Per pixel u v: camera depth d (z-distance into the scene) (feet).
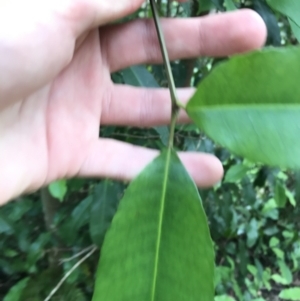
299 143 0.23
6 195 0.42
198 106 0.25
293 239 1.13
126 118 0.50
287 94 0.24
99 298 0.24
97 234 0.61
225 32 0.43
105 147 0.48
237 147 0.24
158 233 0.25
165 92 0.50
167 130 0.56
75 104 0.46
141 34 0.46
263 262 1.22
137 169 0.48
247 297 1.08
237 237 1.12
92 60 0.46
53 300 0.69
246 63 0.24
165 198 0.26
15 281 0.82
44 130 0.45
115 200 0.62
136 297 0.24
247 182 0.85
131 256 0.25
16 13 0.35
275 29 0.52
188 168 0.47
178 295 0.24
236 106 0.24
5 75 0.35
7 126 0.41
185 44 0.45
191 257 0.24
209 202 0.86
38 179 0.45
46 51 0.36
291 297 1.07
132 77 0.54
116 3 0.36
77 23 0.36
